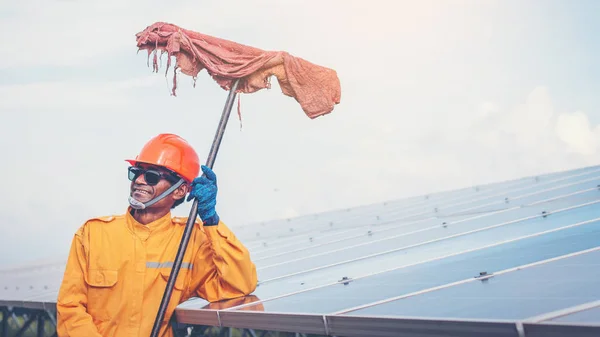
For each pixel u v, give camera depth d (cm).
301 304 408
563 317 267
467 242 541
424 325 309
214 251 482
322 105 498
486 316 291
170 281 465
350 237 794
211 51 494
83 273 491
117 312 484
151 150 506
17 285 888
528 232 527
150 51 508
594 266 348
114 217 505
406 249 576
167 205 504
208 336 747
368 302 376
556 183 988
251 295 490
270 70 501
